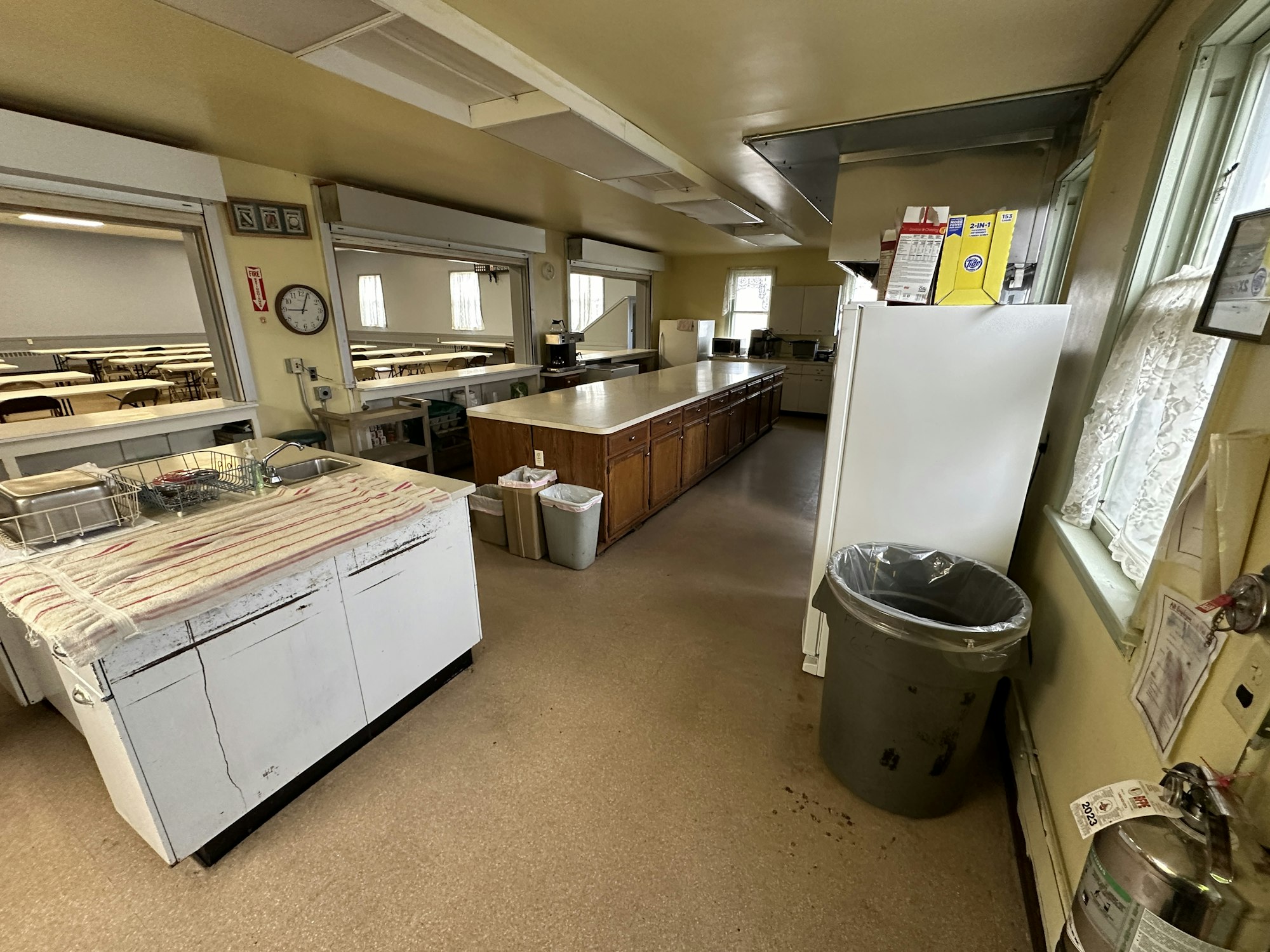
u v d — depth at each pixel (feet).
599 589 9.30
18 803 5.16
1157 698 2.97
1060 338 5.14
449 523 6.36
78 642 3.34
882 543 6.13
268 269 11.80
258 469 6.11
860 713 4.99
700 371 18.84
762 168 11.19
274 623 4.66
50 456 8.93
